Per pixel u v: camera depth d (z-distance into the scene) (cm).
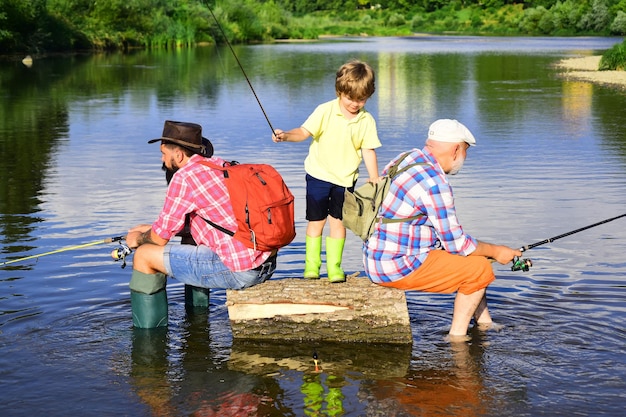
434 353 466
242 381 431
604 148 1155
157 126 1433
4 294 549
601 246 656
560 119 1497
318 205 500
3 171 998
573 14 8081
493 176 944
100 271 597
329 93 2039
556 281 574
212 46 5119
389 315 477
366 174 969
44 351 465
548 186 886
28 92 2069
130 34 4566
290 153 1118
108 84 2320
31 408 399
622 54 2855
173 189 476
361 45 5612
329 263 503
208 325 512
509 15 9306
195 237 491
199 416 392
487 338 484
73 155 1120
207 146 522
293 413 395
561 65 3172
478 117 1533
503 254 486
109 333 494
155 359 458
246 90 2128
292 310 486
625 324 498
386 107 1719
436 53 4288
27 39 3844
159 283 502
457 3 9994
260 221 473
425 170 461
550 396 410
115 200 829
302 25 8338
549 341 477
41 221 742
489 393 414
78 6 4391
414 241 470
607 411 393
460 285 477
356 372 443
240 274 483
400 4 10312
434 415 391
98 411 396
